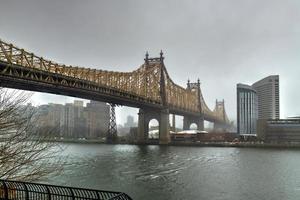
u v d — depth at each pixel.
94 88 113.12
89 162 91.25
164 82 199.38
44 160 36.66
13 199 22.94
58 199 23.97
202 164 92.56
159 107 192.88
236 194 50.34
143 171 75.12
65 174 62.78
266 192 52.22
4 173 25.17
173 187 55.16
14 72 80.19
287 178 67.06
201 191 52.19
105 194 22.72
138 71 170.75
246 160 107.12
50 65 92.81
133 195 48.56
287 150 168.25
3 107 24.12
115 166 84.25
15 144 26.11
